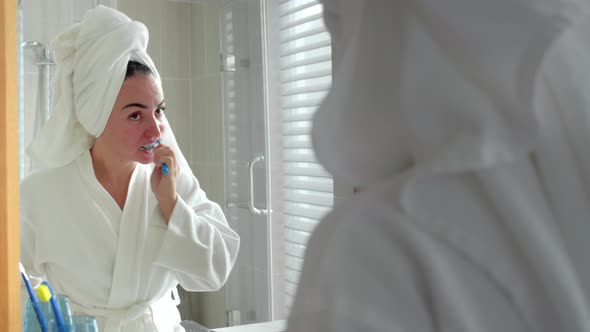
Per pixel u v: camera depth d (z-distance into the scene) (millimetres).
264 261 1801
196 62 1683
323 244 320
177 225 1367
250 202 1774
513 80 290
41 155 1333
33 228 1324
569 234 302
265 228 1801
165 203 1378
